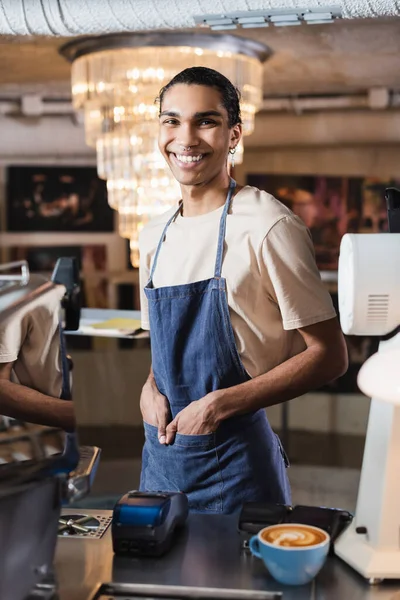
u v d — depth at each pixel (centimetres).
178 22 202
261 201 199
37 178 698
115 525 138
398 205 146
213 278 198
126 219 523
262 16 191
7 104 675
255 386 195
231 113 203
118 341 625
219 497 201
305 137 677
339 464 511
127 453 536
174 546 143
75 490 130
